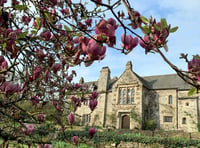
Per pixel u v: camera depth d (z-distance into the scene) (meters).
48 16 1.80
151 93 26.05
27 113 2.04
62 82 3.46
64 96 3.37
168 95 24.91
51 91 3.27
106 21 1.15
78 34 1.66
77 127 18.59
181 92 24.30
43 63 2.58
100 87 28.95
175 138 15.91
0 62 1.84
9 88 1.74
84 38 1.22
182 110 23.52
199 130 21.59
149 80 28.22
